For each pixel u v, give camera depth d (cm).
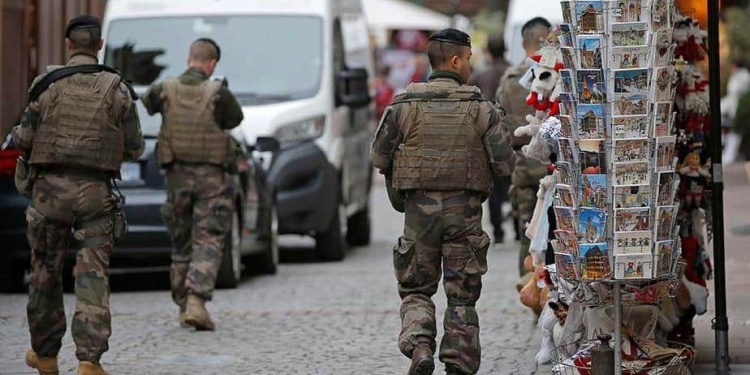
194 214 2411
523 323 2427
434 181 1714
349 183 3772
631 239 1606
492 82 4000
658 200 1614
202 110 2411
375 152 1747
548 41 1953
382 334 2342
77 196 1828
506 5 11256
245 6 3647
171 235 2447
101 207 1844
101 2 4975
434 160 1712
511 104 2411
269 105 3500
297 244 4150
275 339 2292
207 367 2036
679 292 1948
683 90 1936
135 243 2811
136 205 2803
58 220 1836
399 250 1731
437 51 1745
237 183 2945
